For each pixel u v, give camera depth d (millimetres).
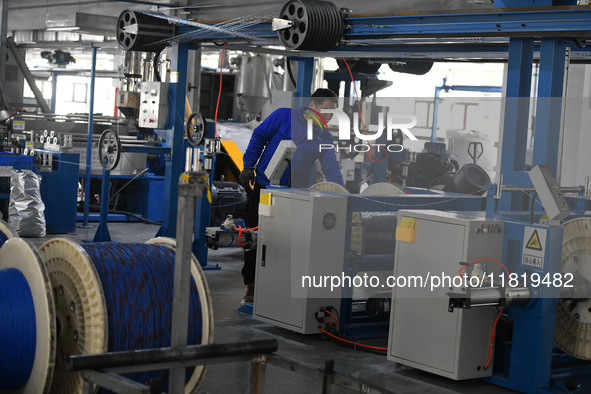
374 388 2785
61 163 9383
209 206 8000
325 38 5465
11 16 18266
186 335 2771
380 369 4836
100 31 11273
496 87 10922
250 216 6285
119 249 3469
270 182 5852
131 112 8828
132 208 11164
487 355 4578
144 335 3344
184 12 9875
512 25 4746
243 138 11711
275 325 5605
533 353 4410
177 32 7344
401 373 4766
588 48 6207
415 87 16609
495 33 4898
